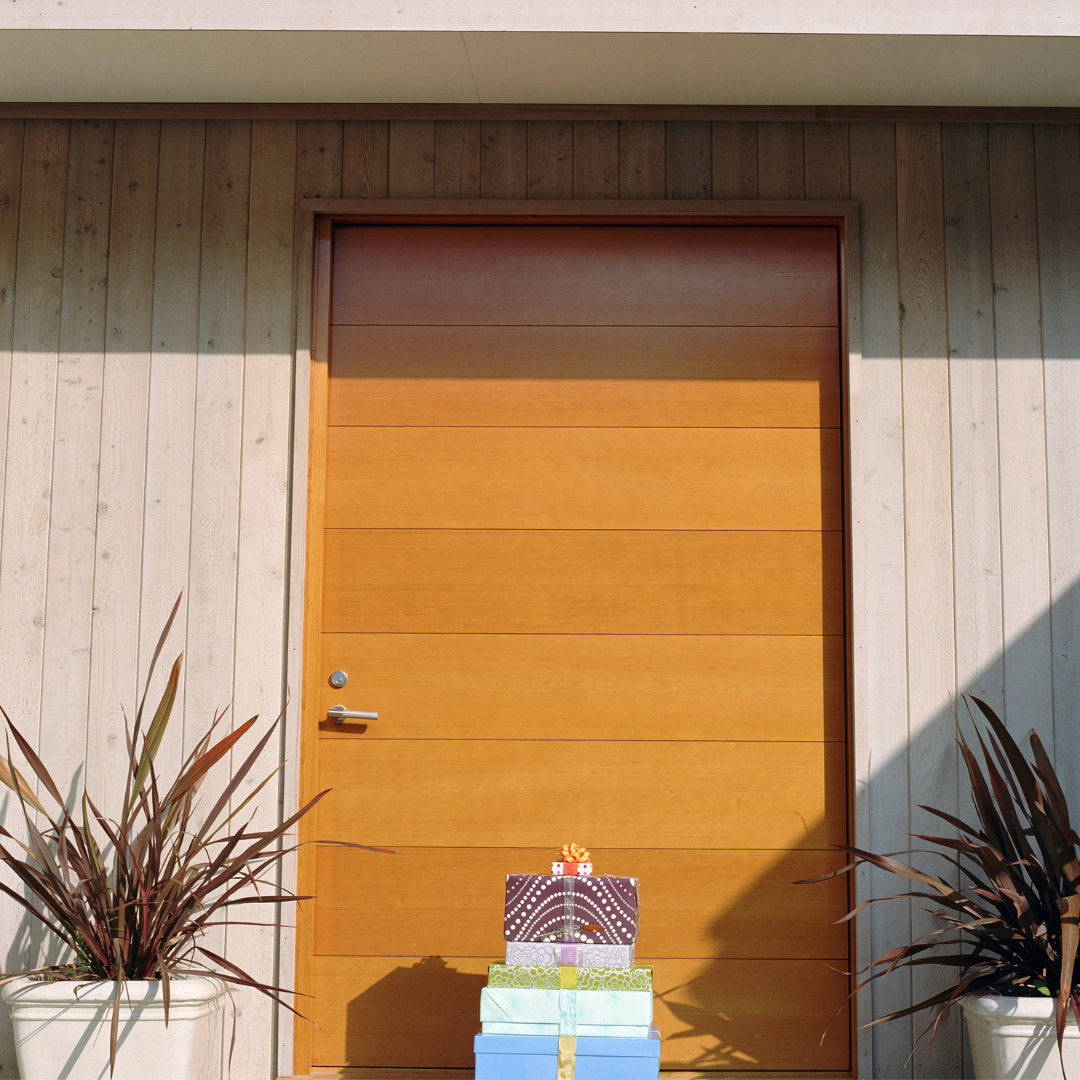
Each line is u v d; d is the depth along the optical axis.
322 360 3.08
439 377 3.10
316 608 3.01
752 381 3.09
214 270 3.08
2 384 3.06
